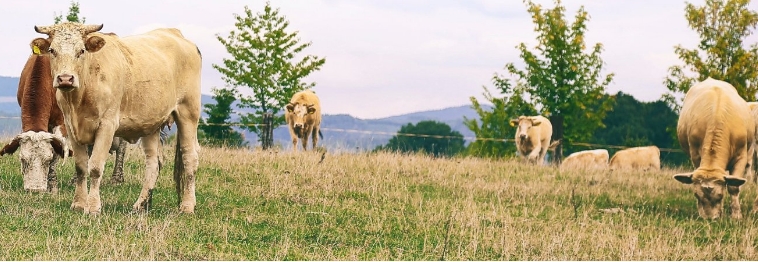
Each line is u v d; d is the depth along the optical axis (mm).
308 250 10172
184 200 12375
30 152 12422
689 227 13922
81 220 10430
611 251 11172
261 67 31172
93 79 11000
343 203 13805
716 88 16906
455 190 15969
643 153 31000
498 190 16172
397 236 11586
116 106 11359
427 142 60250
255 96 31203
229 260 9227
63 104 11070
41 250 8938
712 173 15445
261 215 12266
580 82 33656
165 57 12344
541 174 19281
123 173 14688
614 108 53312
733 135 16109
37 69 12734
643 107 53781
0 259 8484
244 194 13992
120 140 14297
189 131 12688
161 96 12039
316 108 25969
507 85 35906
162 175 15180
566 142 34312
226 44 31234
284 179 15406
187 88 12711
